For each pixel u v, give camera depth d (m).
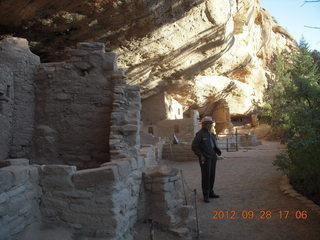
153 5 9.41
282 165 6.06
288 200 4.93
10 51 6.17
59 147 6.22
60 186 2.96
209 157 5.18
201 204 5.01
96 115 6.27
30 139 6.23
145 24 10.16
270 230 3.73
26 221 2.69
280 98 22.67
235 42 18.33
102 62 6.38
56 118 6.33
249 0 20.69
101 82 6.33
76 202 2.92
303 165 4.56
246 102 25.31
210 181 5.39
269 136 23.41
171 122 16.97
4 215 2.36
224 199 5.27
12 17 8.45
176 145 11.61
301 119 5.65
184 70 16.59
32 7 8.16
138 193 3.75
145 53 12.50
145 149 8.20
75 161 6.16
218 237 3.60
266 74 28.84
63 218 2.92
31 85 6.41
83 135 6.23
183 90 19.17
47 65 6.53
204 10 11.59
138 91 6.24
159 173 3.78
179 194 4.00
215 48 15.73
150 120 18.25
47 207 2.95
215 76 21.02
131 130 5.59
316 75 14.54
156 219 3.70
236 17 20.12
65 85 6.38
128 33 10.44
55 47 10.47
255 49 27.36
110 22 9.54
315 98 7.96
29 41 9.80
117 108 5.90
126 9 9.04
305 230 3.64
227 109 25.09
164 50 12.88
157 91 17.78
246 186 6.16
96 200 2.89
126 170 3.30
